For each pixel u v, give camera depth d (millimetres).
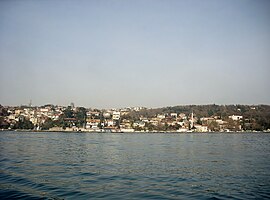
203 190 15633
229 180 18609
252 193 15016
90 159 30422
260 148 51469
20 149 41688
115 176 19656
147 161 29016
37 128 169875
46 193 14383
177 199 13688
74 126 181250
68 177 18859
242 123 179250
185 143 68750
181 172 21797
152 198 13789
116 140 85250
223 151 43625
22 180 17516
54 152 38344
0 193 14242
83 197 13719
